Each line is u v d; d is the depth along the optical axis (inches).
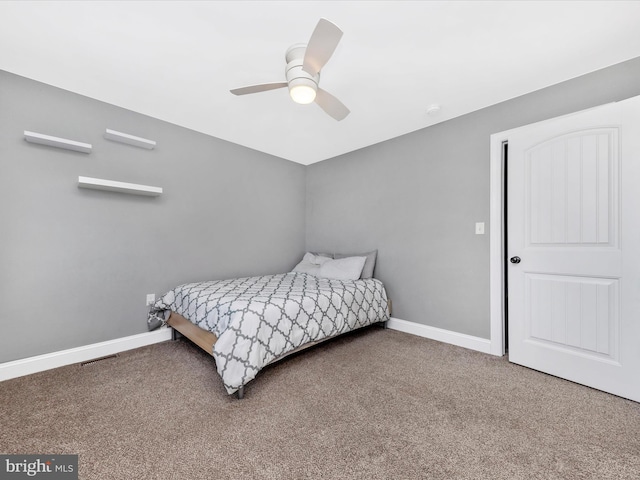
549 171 79.0
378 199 129.3
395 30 61.9
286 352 79.8
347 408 63.1
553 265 78.1
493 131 94.4
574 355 74.5
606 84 74.7
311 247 161.3
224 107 97.0
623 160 67.2
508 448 50.9
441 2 54.8
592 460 48.1
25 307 79.5
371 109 98.1
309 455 49.2
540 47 67.7
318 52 55.0
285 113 101.3
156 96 90.1
